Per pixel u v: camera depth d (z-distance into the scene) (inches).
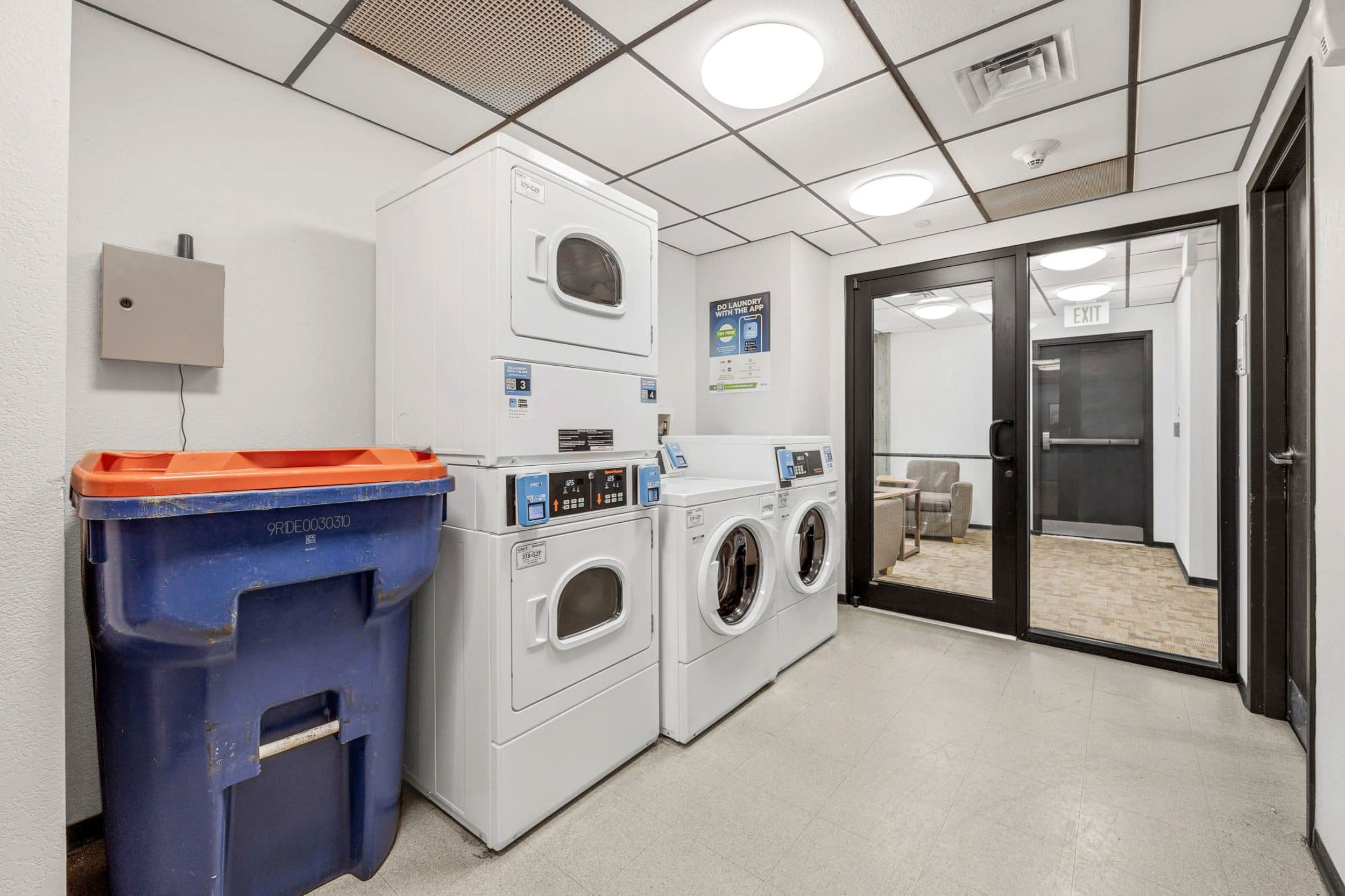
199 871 48.6
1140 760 78.9
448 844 63.8
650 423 81.7
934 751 81.7
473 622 63.8
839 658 115.8
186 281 66.3
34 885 39.2
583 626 72.9
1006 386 127.8
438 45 68.8
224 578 45.4
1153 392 208.4
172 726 47.1
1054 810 68.5
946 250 135.3
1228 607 103.3
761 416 141.1
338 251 82.1
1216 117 84.9
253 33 66.5
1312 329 61.0
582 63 72.7
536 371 65.7
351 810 59.2
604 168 102.0
